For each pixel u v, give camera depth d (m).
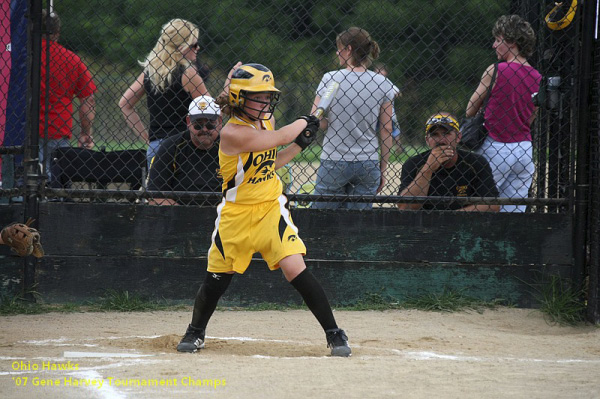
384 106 21.42
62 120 21.52
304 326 18.41
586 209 19.58
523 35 21.20
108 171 21.08
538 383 12.61
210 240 20.02
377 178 21.58
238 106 14.34
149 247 19.98
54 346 15.50
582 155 19.38
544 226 20.02
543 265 20.11
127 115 22.36
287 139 14.65
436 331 17.89
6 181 21.50
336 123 21.12
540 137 22.33
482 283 20.31
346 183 21.52
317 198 20.03
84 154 20.89
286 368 13.30
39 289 19.95
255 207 14.73
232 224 14.73
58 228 19.83
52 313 19.30
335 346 14.77
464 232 20.14
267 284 20.38
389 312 19.75
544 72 22.17
